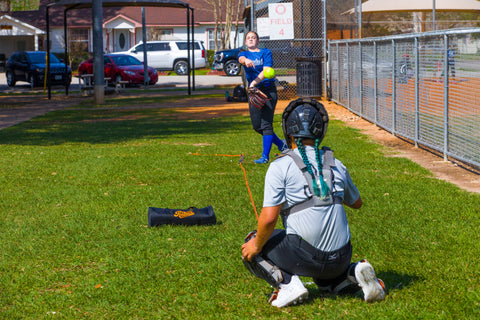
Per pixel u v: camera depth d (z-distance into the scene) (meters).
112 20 48.06
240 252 5.26
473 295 4.16
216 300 4.27
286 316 3.94
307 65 20.48
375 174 8.42
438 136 9.97
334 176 3.79
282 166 3.74
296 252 3.78
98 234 5.91
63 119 17.38
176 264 5.01
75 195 7.58
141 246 5.48
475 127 8.54
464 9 27.23
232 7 47.31
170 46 41.50
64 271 4.97
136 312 4.13
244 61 9.33
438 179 8.11
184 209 6.35
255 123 9.47
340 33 24.28
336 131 13.12
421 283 4.41
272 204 3.70
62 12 50.53
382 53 13.32
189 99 23.56
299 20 21.86
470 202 6.73
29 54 33.75
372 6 27.14
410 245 5.32
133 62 33.34
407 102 11.56
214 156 10.14
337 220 3.76
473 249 5.13
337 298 4.14
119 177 8.62
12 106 22.39
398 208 6.53
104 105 22.00
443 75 9.60
